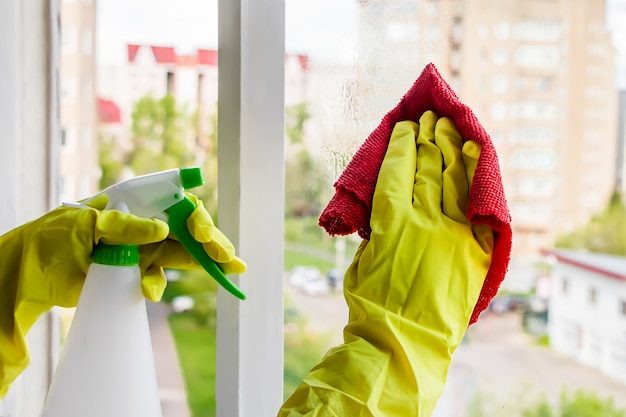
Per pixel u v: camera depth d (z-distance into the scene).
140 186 0.61
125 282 0.61
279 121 0.87
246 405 0.88
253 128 0.86
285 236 0.93
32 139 0.91
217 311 0.88
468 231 0.65
